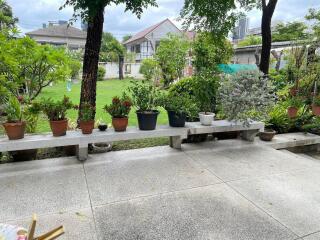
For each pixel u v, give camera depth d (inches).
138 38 1127.6
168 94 173.6
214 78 177.6
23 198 100.1
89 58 152.8
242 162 144.9
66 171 125.5
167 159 145.2
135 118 249.0
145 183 116.0
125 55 906.1
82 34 1304.1
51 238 52.5
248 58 531.8
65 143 130.7
